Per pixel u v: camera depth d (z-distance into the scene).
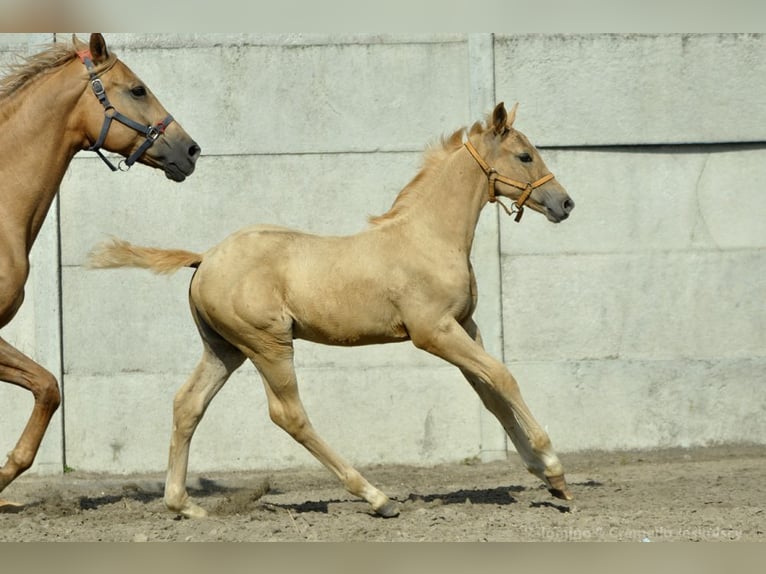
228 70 12.61
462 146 9.35
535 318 12.64
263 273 8.79
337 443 12.48
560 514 8.94
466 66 12.68
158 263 9.04
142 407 12.48
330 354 12.49
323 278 8.83
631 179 12.75
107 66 9.55
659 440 12.64
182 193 12.61
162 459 12.45
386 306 8.89
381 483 11.49
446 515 8.92
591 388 12.63
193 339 12.55
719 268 12.73
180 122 12.59
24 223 9.37
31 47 12.36
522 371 12.61
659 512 9.02
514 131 9.43
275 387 8.92
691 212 12.77
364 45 12.66
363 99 12.68
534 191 9.40
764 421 12.68
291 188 12.65
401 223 9.09
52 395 9.08
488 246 12.55
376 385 12.51
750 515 8.86
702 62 12.73
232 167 12.61
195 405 9.13
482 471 12.10
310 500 10.54
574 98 12.69
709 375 12.67
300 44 12.65
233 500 9.85
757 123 12.73
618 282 12.70
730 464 12.02
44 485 11.76
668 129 12.71
